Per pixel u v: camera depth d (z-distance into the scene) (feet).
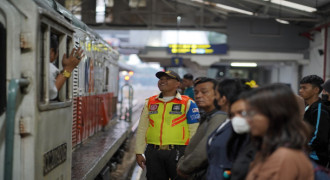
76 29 17.70
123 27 56.70
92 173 14.65
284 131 5.52
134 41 80.94
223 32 56.80
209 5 54.44
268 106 5.50
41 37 8.38
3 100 7.30
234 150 7.14
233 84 7.80
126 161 25.82
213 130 8.38
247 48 55.77
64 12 12.83
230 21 55.83
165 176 13.14
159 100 13.26
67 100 10.42
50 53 9.38
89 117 21.77
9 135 6.85
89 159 16.35
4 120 7.37
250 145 6.52
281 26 55.31
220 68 67.62
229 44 55.98
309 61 54.65
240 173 6.42
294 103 5.65
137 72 76.54
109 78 28.96
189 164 8.58
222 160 7.25
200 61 56.03
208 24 57.16
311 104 12.10
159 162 13.03
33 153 7.60
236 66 57.62
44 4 9.62
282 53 55.47
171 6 56.85
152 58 57.72
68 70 9.43
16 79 7.02
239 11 52.65
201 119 9.42
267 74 79.10
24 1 7.50
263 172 5.40
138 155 13.88
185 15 57.06
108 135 24.68
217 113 8.63
